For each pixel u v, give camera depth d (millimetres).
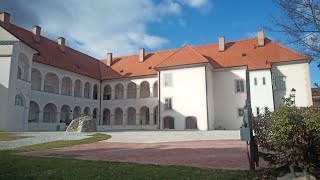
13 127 33469
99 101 56219
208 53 49062
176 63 43375
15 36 34312
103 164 10609
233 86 44469
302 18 10102
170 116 42750
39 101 42719
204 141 20641
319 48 10242
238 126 43344
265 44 46906
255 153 9281
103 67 59688
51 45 50469
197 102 41438
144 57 57281
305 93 41594
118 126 53438
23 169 9555
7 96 32531
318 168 8062
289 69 42844
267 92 42281
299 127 8000
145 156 13367
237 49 47875
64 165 10320
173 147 17156
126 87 54500
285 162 8539
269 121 8977
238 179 7996
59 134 27938
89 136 25656
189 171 9070
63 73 48062
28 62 37219
